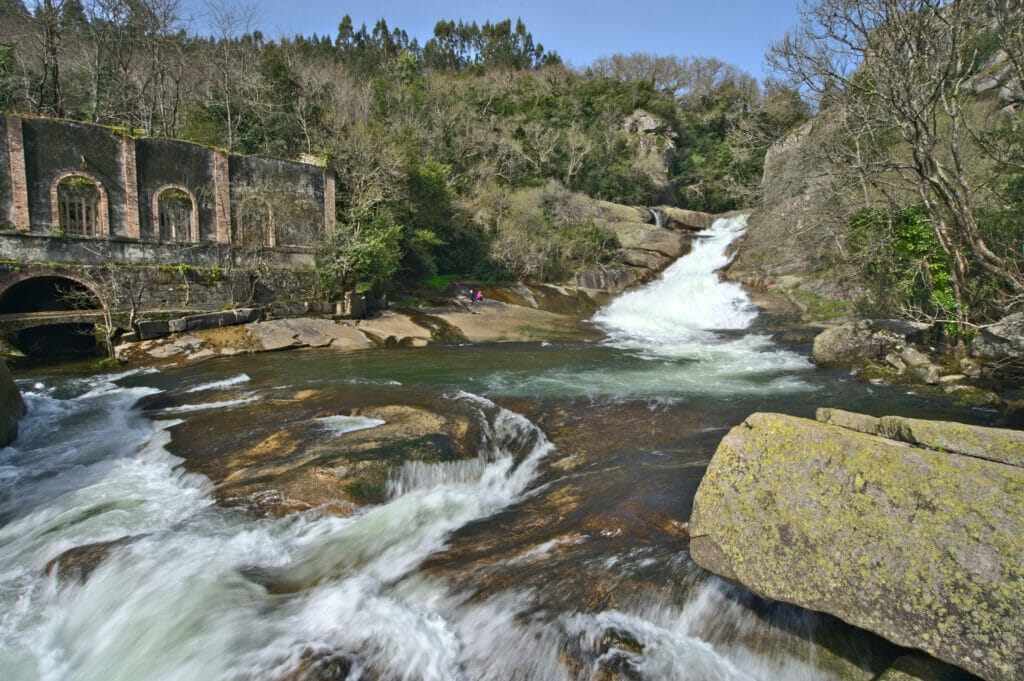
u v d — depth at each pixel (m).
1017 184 13.05
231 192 22.33
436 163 32.22
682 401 10.49
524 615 4.52
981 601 3.06
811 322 20.44
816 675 3.82
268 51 35.84
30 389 13.05
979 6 11.53
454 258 31.48
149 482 7.51
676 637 4.27
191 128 29.86
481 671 4.23
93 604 5.22
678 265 32.47
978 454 3.54
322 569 5.53
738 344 18.33
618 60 68.25
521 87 55.53
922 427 3.87
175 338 17.45
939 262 14.34
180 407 10.82
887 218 16.22
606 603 4.54
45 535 6.25
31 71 29.33
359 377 13.34
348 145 26.12
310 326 19.36
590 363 15.35
